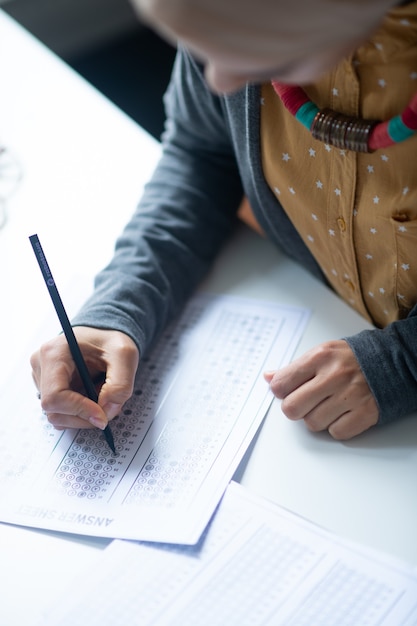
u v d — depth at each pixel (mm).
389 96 675
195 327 896
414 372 742
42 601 668
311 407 759
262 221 951
